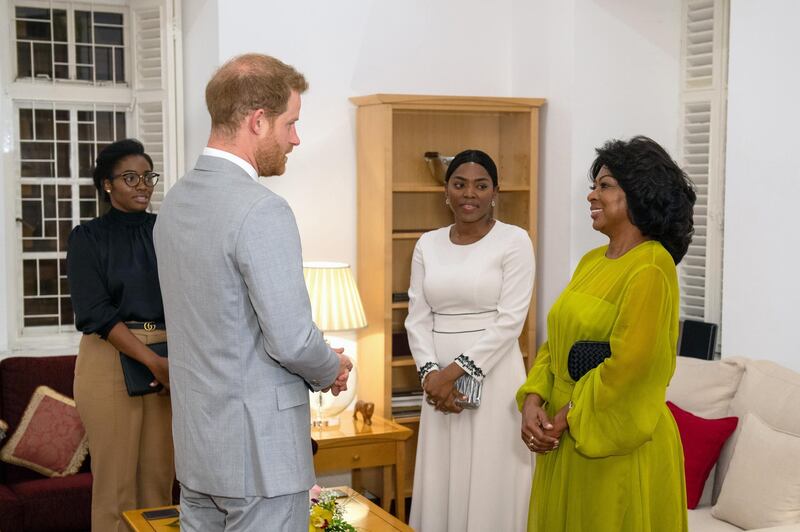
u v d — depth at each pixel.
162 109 4.60
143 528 3.01
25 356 4.45
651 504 2.55
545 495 2.70
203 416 2.09
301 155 4.42
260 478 2.07
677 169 2.55
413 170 4.66
